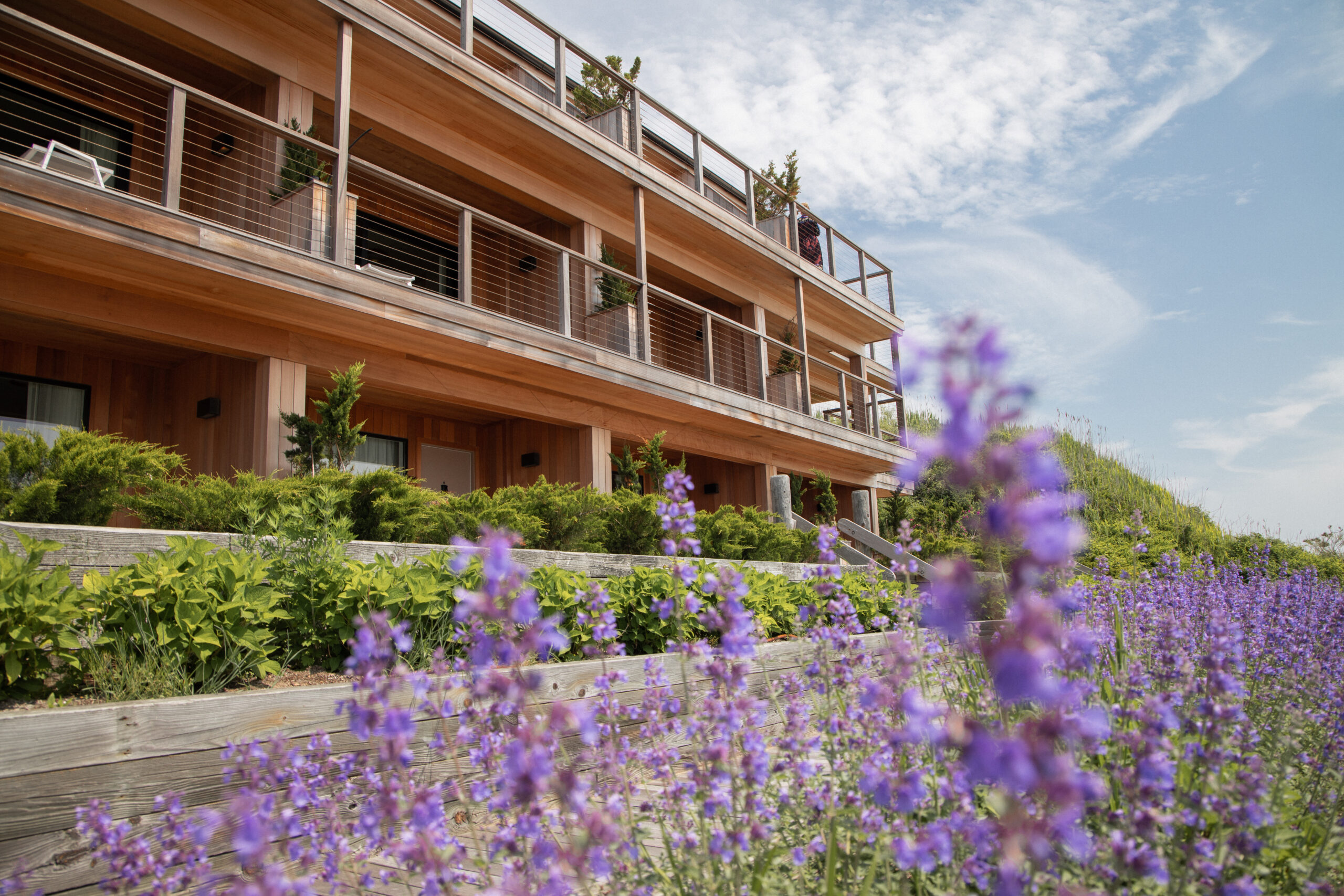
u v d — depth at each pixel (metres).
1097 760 1.80
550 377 8.91
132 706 2.26
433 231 10.41
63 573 2.71
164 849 1.81
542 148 9.96
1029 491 0.67
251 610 3.11
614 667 3.60
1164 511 15.30
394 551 4.48
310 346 7.16
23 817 2.02
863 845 1.75
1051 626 0.68
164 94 7.99
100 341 6.83
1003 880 0.81
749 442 12.94
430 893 1.36
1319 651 3.38
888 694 1.64
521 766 1.16
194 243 5.63
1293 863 1.70
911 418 19.31
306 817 1.96
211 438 7.19
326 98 8.16
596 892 1.68
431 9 10.81
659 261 12.71
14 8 6.78
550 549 6.40
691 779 1.81
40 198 4.91
